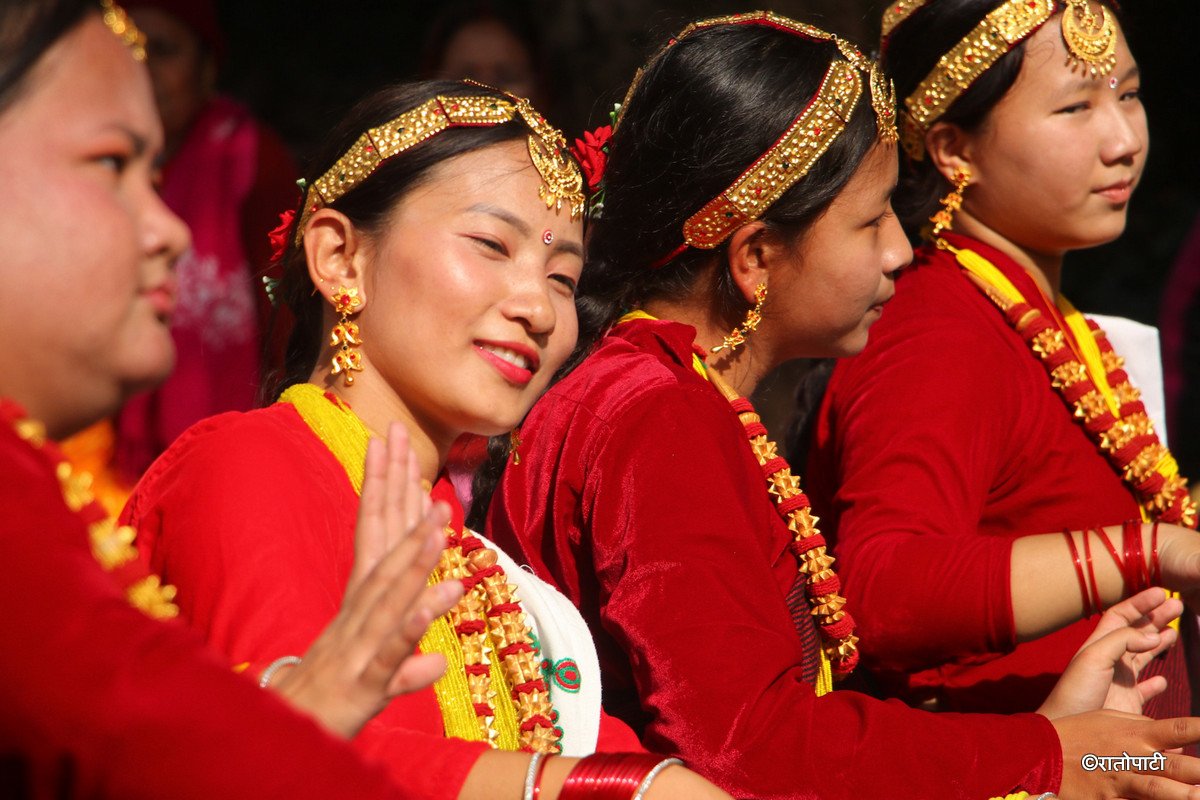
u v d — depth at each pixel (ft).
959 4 36.68
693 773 20.40
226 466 22.82
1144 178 102.06
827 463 36.27
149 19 55.88
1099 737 27.76
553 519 29.40
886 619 31.40
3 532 14.21
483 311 24.82
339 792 14.51
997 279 37.04
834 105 30.99
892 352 35.01
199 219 56.29
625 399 29.12
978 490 33.60
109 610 14.32
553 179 25.54
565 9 88.33
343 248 25.64
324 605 21.86
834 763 26.30
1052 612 30.73
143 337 16.47
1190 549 30.58
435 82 25.95
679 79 31.65
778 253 31.65
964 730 27.48
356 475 24.12
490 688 24.71
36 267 15.60
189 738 14.02
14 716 13.83
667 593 27.14
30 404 16.19
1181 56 101.19
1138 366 41.11
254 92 103.35
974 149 37.50
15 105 15.58
